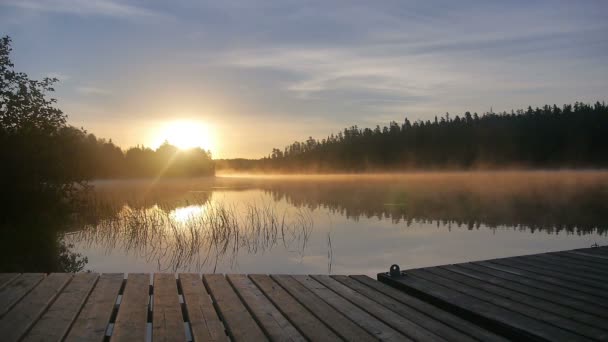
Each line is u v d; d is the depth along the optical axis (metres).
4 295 3.57
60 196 16.52
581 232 13.09
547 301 3.63
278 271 8.45
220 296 3.72
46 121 16.45
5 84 16.16
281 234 12.88
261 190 36.66
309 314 3.26
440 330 2.97
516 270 4.77
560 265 5.00
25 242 11.84
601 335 2.86
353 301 3.60
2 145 15.51
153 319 3.11
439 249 10.61
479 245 11.12
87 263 9.30
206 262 9.31
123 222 14.91
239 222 15.01
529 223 14.99
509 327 3.05
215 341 2.73
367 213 18.30
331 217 16.92
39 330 2.83
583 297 3.73
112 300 3.54
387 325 3.06
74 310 3.24
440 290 3.98
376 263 9.13
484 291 3.96
